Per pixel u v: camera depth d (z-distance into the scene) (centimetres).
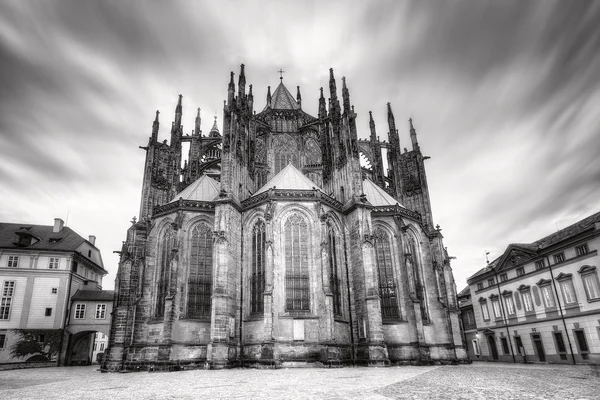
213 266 4453
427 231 6053
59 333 7212
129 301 4909
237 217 4922
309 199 4759
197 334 4528
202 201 5044
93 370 5225
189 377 3130
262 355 4084
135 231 5356
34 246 7731
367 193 5794
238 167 5266
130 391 2158
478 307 7506
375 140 7238
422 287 5288
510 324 6538
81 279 8112
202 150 6825
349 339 4638
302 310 4388
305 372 3397
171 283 4522
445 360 4938
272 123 7081
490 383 2295
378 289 4653
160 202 6041
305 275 4531
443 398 1623
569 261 5372
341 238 5053
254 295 4638
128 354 4516
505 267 6688
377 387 2084
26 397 1950
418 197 6625
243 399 1683
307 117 7294
